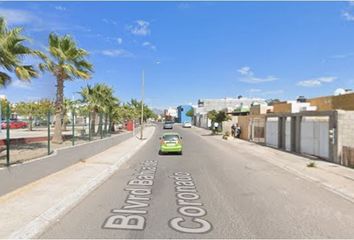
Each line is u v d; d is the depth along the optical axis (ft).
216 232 24.20
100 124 95.96
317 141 76.23
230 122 195.52
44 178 45.11
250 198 35.22
